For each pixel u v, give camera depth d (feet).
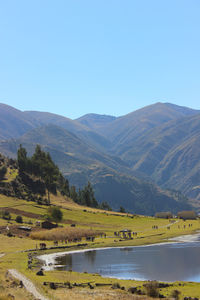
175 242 377.30
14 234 383.45
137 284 169.07
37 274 182.60
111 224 549.95
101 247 347.56
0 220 442.91
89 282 169.58
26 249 311.06
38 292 127.95
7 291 118.52
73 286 158.81
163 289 160.45
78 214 604.90
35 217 513.45
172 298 137.28
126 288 156.97
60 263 256.32
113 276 211.00
